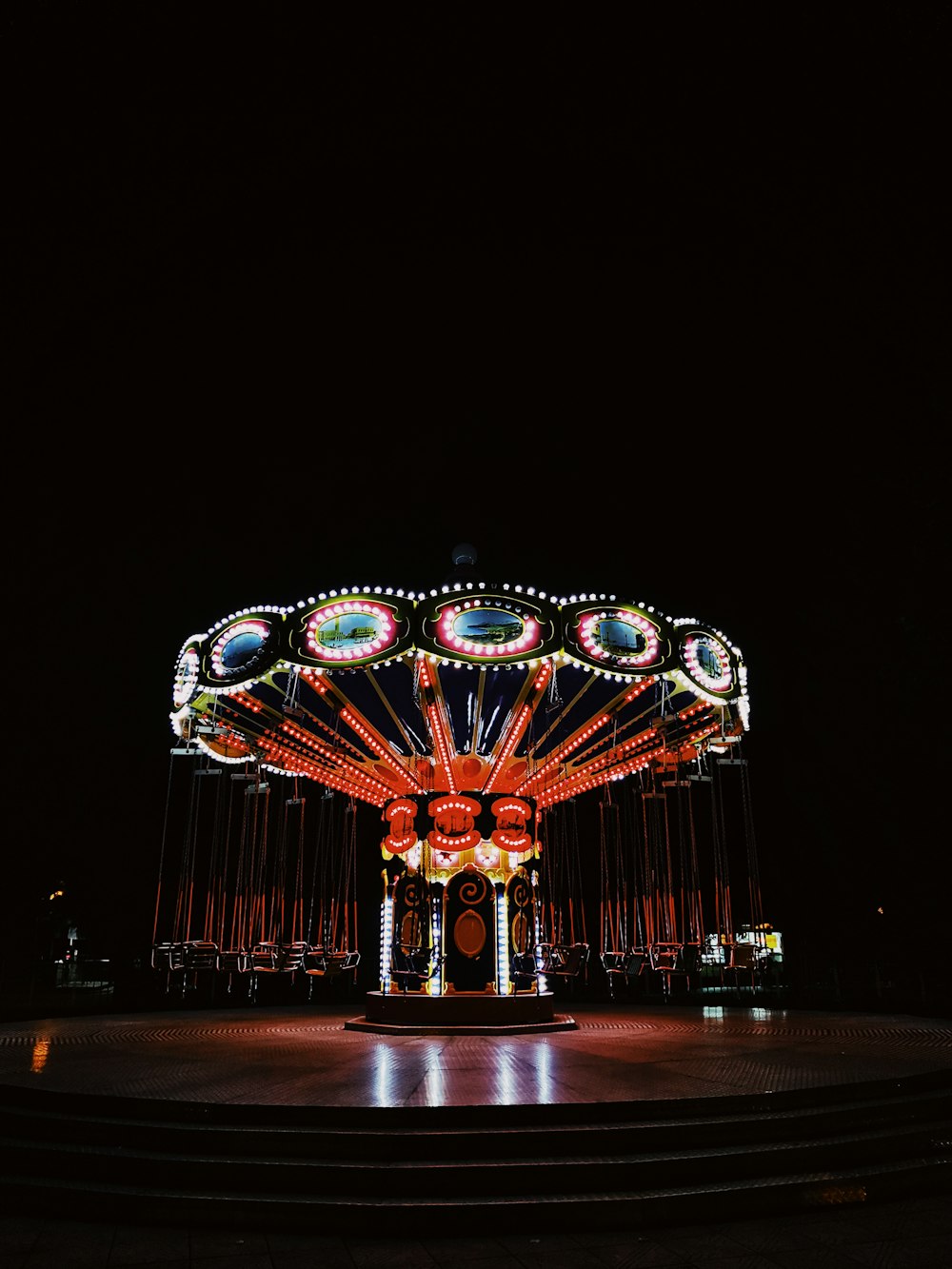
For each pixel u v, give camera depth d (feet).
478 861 47.01
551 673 42.32
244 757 49.98
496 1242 18.70
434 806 45.93
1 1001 57.57
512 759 48.34
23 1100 24.73
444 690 50.01
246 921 52.06
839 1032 41.65
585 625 41.29
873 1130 23.67
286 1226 19.30
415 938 46.60
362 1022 44.19
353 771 50.55
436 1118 22.22
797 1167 21.45
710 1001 66.44
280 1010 60.64
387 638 40.52
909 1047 34.63
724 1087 24.90
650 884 50.88
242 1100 23.44
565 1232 19.24
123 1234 19.13
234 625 42.52
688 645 43.39
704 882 82.53
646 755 51.96
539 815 54.03
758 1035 40.29
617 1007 62.49
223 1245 18.45
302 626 41.01
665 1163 20.74
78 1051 34.22
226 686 40.75
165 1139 21.86
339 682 49.21
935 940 70.13
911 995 60.54
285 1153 21.33
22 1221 19.90
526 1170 20.34
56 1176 21.30
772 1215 20.10
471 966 45.50
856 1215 20.22
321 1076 27.50
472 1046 35.88
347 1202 19.48
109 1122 22.67
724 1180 20.86
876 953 73.61
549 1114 22.48
